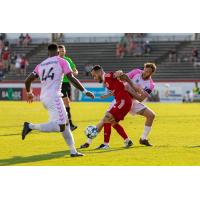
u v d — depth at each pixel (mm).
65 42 105375
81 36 105438
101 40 104750
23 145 29250
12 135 33906
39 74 24844
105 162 23531
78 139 32219
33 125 24812
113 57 101250
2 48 103125
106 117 27781
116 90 27812
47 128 24625
